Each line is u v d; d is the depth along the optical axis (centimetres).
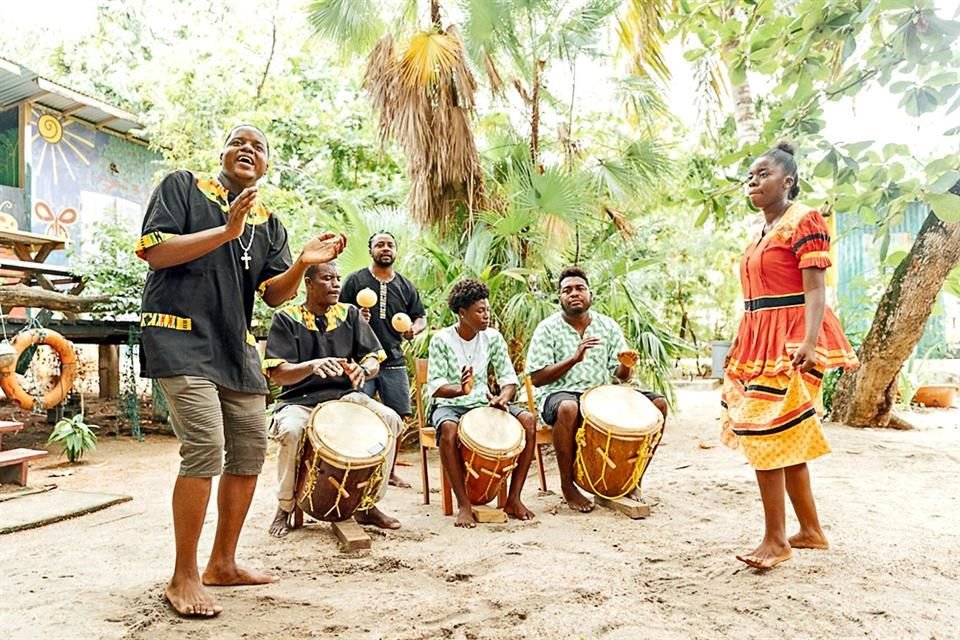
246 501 296
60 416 810
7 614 261
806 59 457
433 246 680
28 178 1085
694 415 852
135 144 1280
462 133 636
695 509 418
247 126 293
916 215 1210
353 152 1195
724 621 251
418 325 527
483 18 636
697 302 1488
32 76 998
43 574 309
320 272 391
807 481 328
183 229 270
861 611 256
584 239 723
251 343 289
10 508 433
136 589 287
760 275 314
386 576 309
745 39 515
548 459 605
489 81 672
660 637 239
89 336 911
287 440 363
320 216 793
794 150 332
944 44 375
